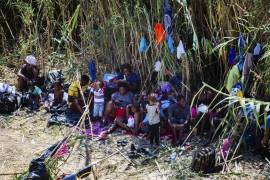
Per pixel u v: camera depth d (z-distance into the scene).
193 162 7.83
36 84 10.86
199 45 9.37
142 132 9.14
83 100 9.50
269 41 8.33
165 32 9.23
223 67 9.22
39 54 11.63
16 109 10.27
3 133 9.38
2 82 11.30
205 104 9.01
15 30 12.75
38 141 9.08
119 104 9.52
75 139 8.07
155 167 8.05
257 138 8.24
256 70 8.64
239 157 8.16
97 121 9.69
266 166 7.94
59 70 11.34
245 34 8.77
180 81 9.38
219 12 8.86
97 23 10.42
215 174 7.75
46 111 10.20
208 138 8.73
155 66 9.43
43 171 7.08
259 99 8.59
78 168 8.07
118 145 8.79
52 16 11.18
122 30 9.95
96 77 10.53
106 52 10.45
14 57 12.16
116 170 8.03
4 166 8.21
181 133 8.70
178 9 9.34
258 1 8.49
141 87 9.90
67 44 11.06
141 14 9.64
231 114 8.38
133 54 9.94
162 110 9.04
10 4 11.77
